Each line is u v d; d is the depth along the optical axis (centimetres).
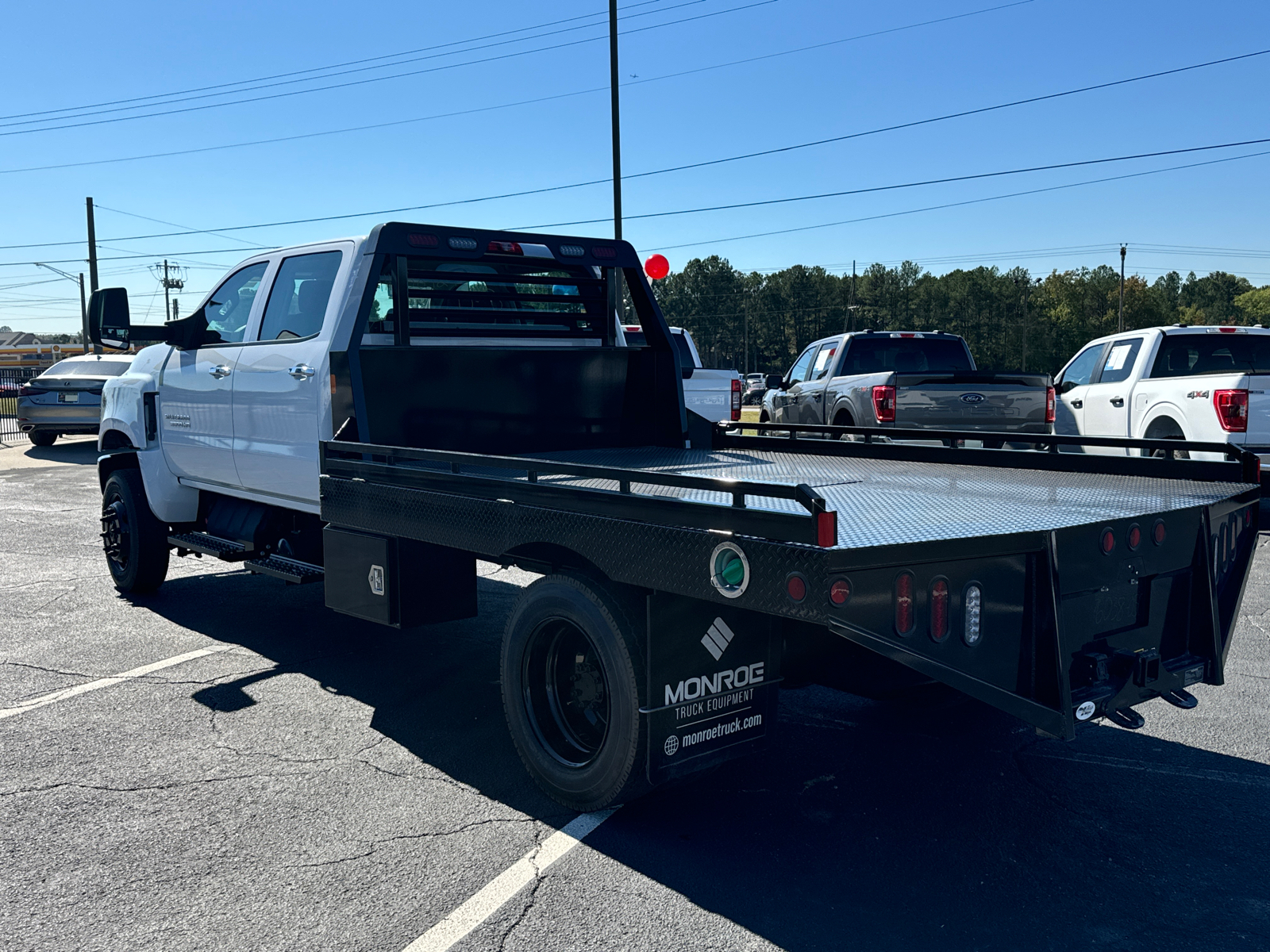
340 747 432
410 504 418
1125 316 15125
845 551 265
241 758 420
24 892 308
